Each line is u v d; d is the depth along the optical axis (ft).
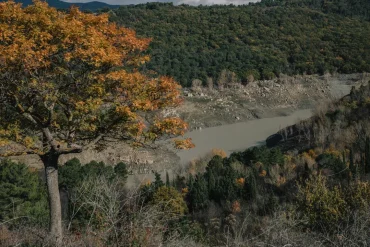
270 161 153.89
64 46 30.40
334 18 595.47
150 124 38.29
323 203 41.83
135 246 25.84
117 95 35.24
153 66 348.59
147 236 26.55
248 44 490.08
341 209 40.19
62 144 40.75
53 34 30.76
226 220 53.31
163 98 36.65
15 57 28.27
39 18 30.55
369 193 41.98
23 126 36.96
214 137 270.46
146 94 35.63
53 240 30.66
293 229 31.30
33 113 33.81
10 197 70.59
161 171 169.17
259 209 73.82
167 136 42.22
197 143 252.01
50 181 36.65
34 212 70.08
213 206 95.76
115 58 31.86
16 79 31.45
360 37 519.19
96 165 113.50
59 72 31.73
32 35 30.12
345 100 211.00
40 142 38.42
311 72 453.99
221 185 114.73
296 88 398.62
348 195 44.83
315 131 184.75
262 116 340.80
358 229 25.17
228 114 330.34
